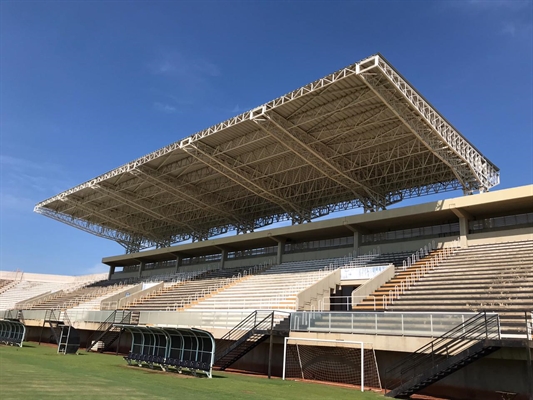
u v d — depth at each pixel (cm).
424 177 3550
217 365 2219
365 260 3183
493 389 1373
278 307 2580
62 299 5150
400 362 1584
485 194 2666
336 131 2958
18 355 2088
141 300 4028
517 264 2184
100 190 4431
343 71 2341
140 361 1948
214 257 4916
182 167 3738
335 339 1761
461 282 2134
